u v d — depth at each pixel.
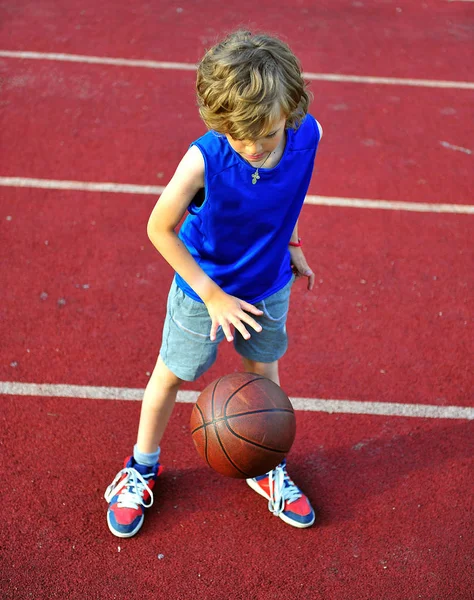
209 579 2.74
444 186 5.47
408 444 3.36
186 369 2.66
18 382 3.53
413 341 3.97
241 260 2.46
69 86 6.53
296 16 8.62
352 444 3.35
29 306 4.02
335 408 3.53
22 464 3.13
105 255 4.48
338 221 4.95
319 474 3.21
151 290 4.23
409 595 2.72
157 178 5.31
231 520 2.98
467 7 9.36
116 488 2.96
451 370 3.79
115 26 7.92
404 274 4.49
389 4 9.26
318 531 2.96
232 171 2.19
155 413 2.83
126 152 5.59
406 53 7.87
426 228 4.95
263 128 1.99
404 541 2.93
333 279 4.39
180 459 3.24
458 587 2.76
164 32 7.89
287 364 3.76
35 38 7.45
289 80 2.01
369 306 4.20
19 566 2.72
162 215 2.26
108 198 5.04
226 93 1.96
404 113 6.53
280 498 2.99
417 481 3.19
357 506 3.07
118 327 3.93
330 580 2.76
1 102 6.13
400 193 5.34
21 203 4.88
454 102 6.82
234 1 8.92
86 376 3.61
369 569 2.81
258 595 2.69
